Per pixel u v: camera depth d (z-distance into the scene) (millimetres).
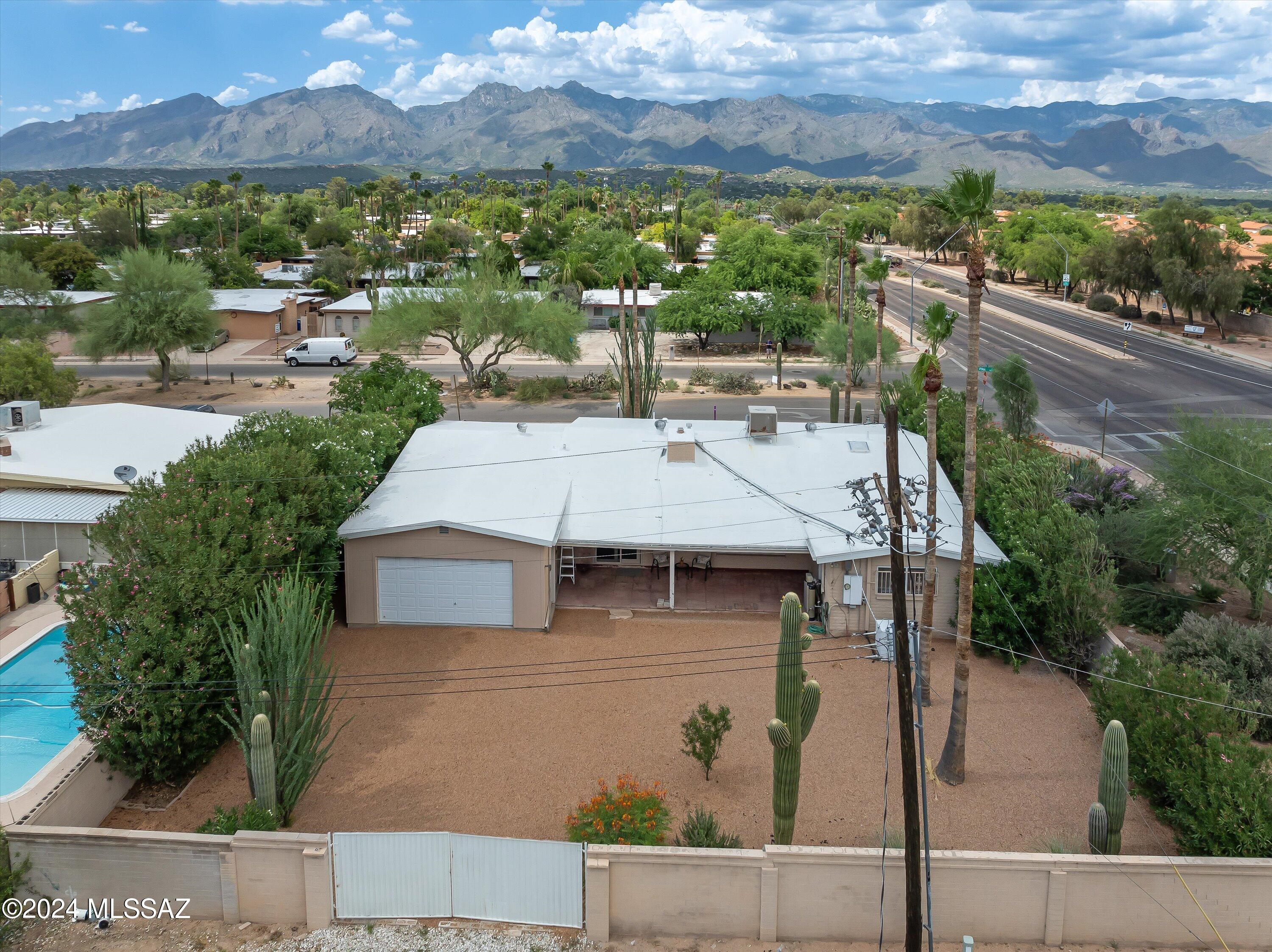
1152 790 18922
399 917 15477
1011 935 14969
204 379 65062
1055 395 58469
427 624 27688
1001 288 117250
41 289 65875
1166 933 14852
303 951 14633
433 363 71062
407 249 125500
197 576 20109
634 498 30250
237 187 156125
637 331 45312
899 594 13430
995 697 23797
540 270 102562
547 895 15172
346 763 20625
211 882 15508
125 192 172375
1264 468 27875
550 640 26734
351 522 27391
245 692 18016
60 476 30922
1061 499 30516
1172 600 28766
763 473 31953
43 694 22297
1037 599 25078
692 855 14734
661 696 23656
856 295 84125
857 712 22906
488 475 31359
